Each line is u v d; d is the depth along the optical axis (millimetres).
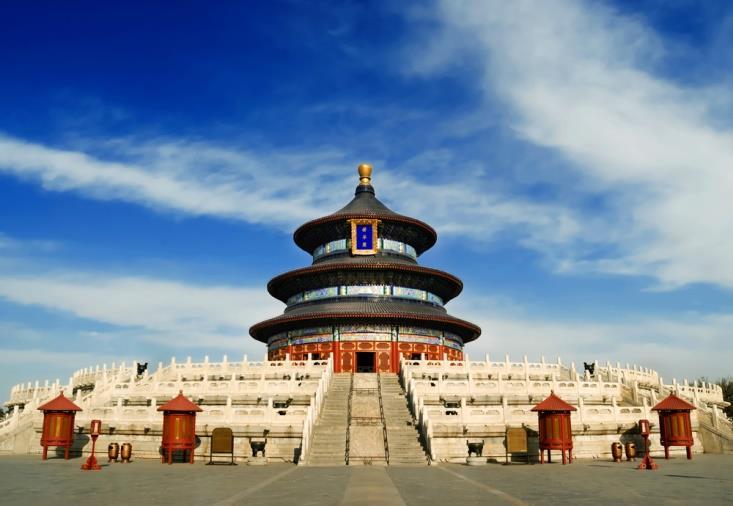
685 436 49438
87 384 84125
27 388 88438
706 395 84000
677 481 32406
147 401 61062
